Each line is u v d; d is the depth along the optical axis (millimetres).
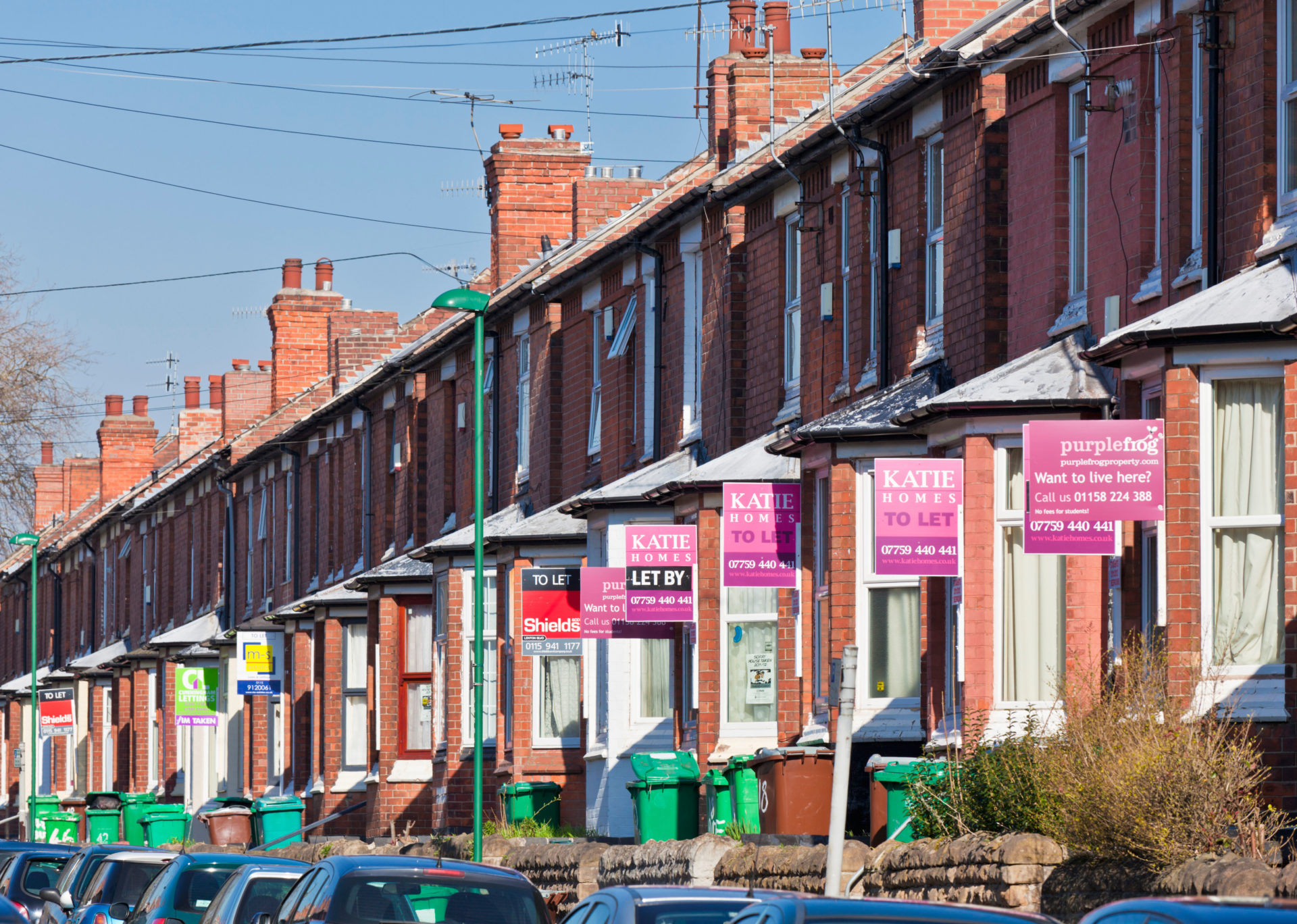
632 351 74000
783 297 63000
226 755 120500
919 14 66875
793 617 54219
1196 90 42781
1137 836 32031
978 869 34625
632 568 57906
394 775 85688
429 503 94938
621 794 63656
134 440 180750
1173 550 37562
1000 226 50562
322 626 99188
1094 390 42812
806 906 22938
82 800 120750
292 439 116625
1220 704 36594
